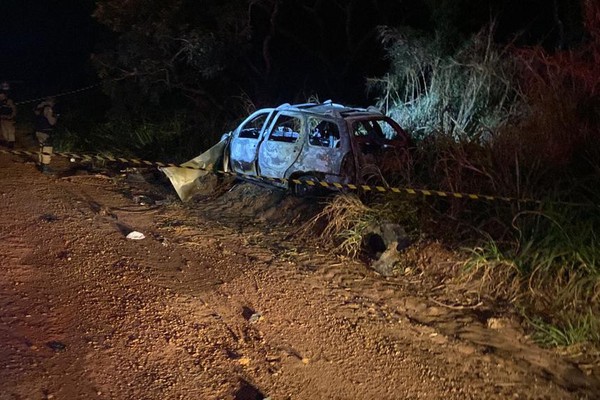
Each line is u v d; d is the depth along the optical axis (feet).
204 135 48.08
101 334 17.35
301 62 55.83
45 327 17.31
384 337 19.43
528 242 23.18
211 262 24.48
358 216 27.55
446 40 40.14
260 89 53.01
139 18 47.06
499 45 36.78
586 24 32.83
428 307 21.91
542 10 41.83
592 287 21.21
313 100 46.09
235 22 46.65
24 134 55.01
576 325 20.25
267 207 31.86
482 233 24.45
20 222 27.04
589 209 23.59
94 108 62.69
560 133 27.27
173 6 45.39
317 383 16.44
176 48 49.16
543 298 21.75
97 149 48.01
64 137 50.62
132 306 19.39
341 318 20.47
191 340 17.79
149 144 48.55
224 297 21.09
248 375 16.37
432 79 38.24
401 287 23.58
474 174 26.96
